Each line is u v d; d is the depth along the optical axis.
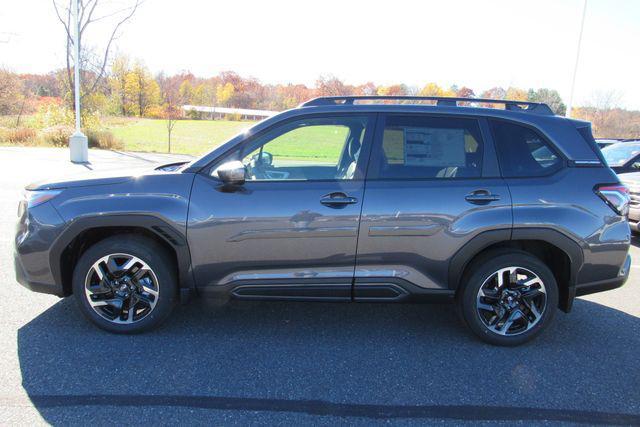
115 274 3.59
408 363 3.37
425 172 3.61
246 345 3.56
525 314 3.68
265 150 3.70
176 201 3.49
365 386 3.05
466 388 3.06
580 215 3.57
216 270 3.56
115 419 2.61
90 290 3.58
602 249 3.62
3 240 6.02
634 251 7.13
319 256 3.54
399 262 3.57
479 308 3.66
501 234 3.54
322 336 3.77
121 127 39.34
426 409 2.81
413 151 3.65
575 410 2.85
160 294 3.59
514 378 3.20
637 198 7.29
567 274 3.69
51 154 16.77
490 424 2.69
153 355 3.35
